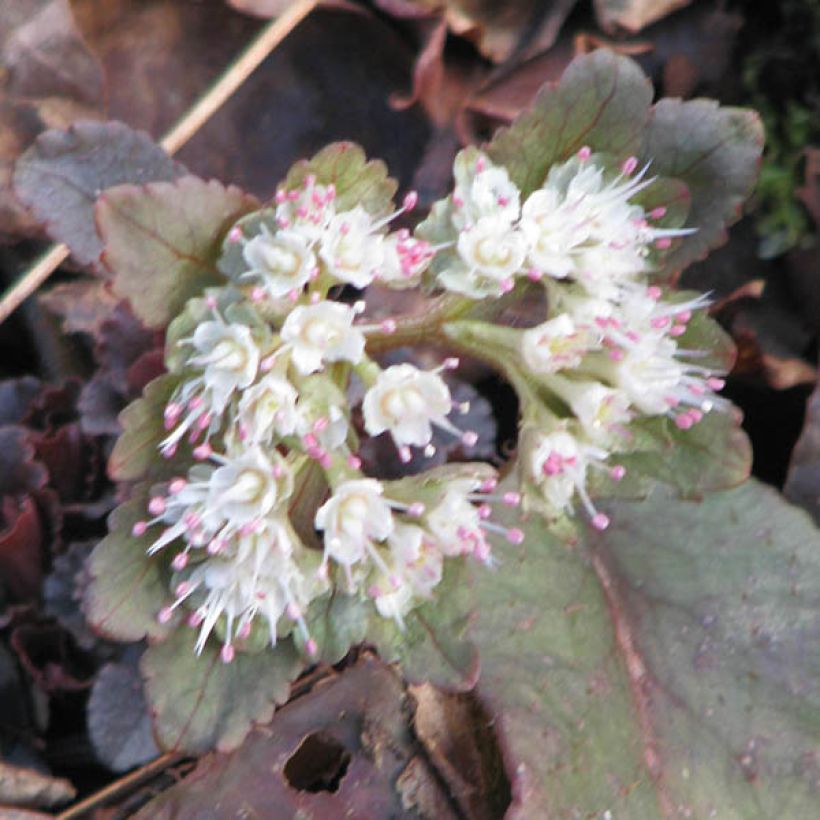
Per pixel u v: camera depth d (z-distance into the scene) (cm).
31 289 17
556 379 13
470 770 15
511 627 15
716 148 14
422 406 12
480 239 13
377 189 13
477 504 15
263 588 13
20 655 15
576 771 14
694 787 14
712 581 15
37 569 16
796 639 15
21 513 15
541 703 14
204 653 13
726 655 15
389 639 13
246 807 14
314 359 12
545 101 13
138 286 12
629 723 15
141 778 15
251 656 13
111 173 14
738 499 15
